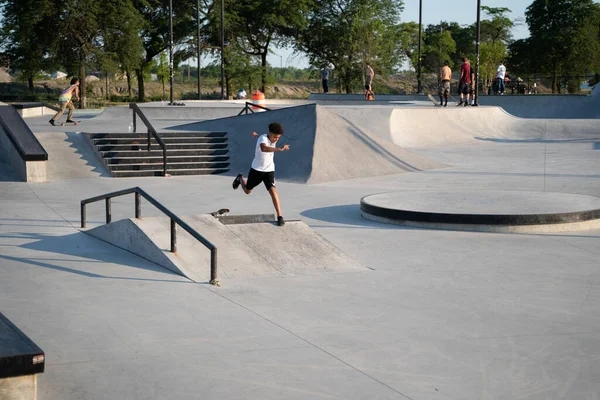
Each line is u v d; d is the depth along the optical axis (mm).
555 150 22641
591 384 4809
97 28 52375
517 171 18078
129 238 8984
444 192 13430
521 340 5762
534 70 71000
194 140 19516
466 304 6871
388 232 10805
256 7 62125
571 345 5648
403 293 7289
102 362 5070
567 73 70562
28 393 3779
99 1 52406
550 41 67688
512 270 8391
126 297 6891
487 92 46906
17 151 16297
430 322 6242
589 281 7863
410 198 12688
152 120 28438
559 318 6418
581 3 68312
